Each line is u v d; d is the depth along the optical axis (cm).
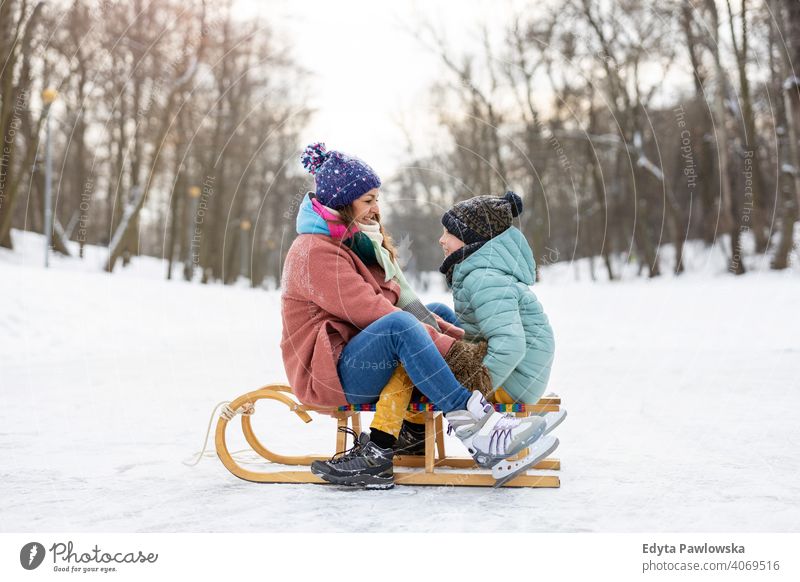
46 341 771
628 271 1894
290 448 281
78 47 1268
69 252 1698
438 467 246
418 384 214
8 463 252
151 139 1436
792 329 745
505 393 241
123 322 923
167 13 1286
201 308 1146
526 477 220
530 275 244
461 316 245
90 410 382
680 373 499
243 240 1847
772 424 313
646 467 239
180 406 398
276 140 1061
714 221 1812
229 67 1258
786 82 959
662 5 1494
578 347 714
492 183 1167
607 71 1605
